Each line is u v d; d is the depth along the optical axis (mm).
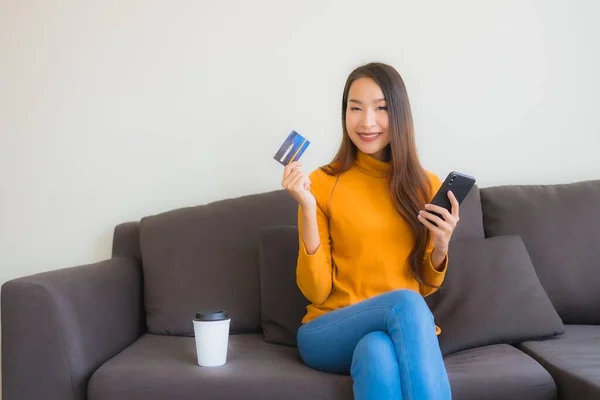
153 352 1847
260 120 2439
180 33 2439
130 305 2088
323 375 1623
